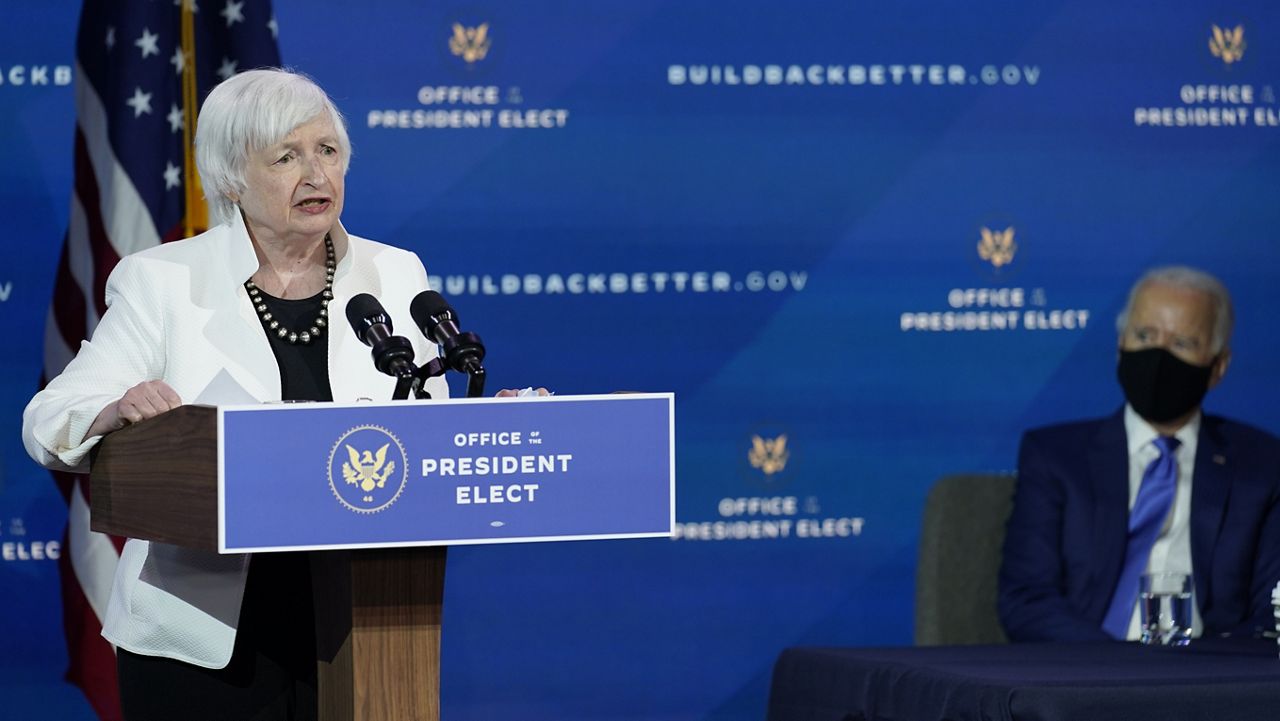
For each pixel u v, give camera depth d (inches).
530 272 552.1
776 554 566.9
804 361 567.5
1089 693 278.5
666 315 560.1
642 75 558.6
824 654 353.1
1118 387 582.2
